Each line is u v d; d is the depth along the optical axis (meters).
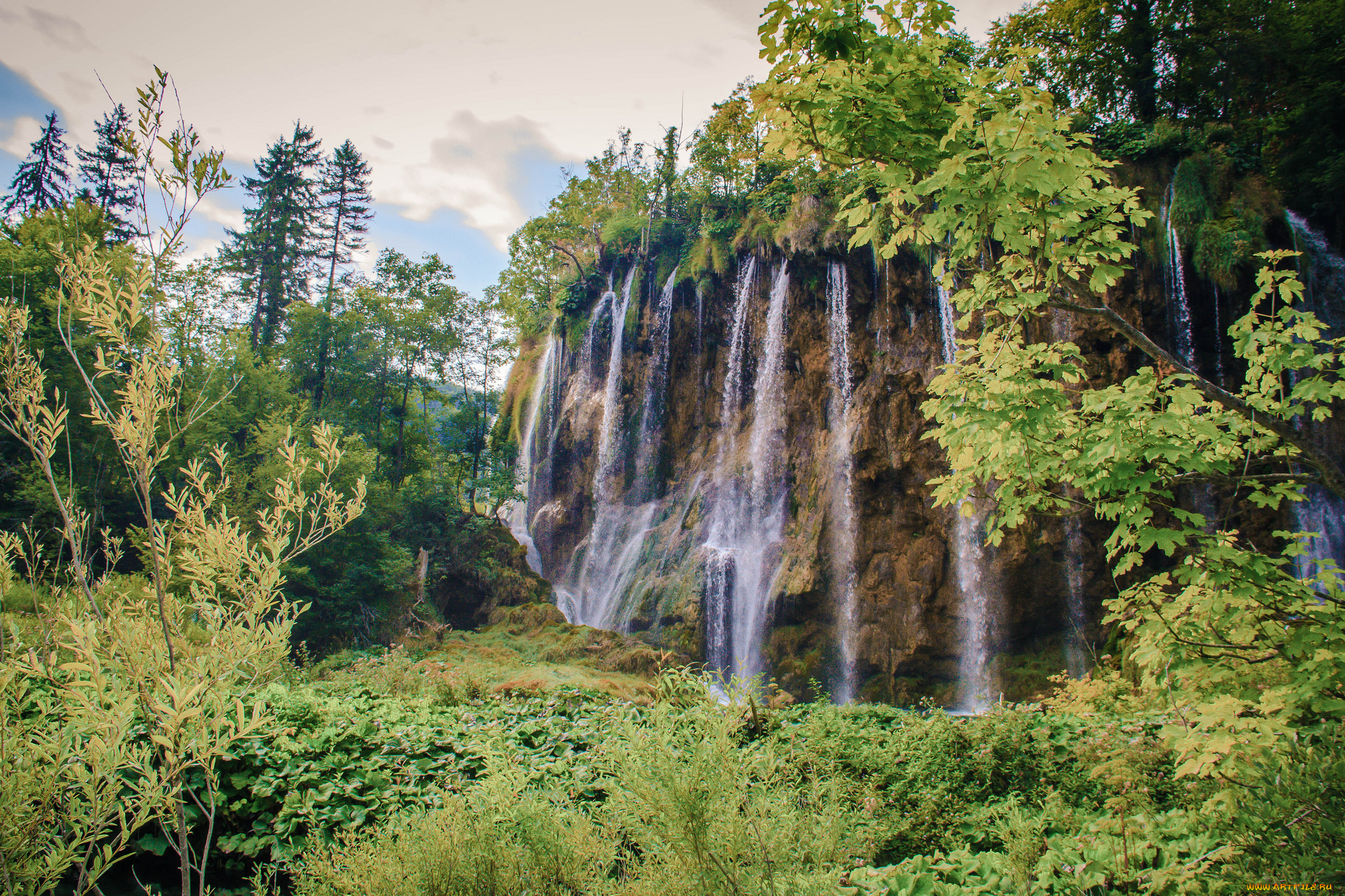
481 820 3.21
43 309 19.95
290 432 3.19
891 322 27.75
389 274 40.91
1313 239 22.75
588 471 37.25
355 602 26.88
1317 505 20.89
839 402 28.73
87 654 2.58
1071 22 26.31
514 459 41.25
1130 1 25.58
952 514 25.28
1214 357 22.44
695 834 2.44
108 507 21.62
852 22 4.32
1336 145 23.66
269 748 5.67
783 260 31.20
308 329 36.88
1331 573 4.10
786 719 7.15
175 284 35.66
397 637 26.38
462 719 8.22
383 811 5.42
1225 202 22.36
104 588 2.98
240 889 5.04
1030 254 4.71
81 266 2.90
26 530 3.28
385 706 8.06
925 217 4.52
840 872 2.70
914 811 5.65
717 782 2.53
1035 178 3.79
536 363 46.69
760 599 28.03
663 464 34.47
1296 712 3.36
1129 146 23.69
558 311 42.12
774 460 30.11
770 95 4.61
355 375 36.91
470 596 31.38
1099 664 11.52
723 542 30.64
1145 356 22.94
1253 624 3.88
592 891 2.95
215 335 30.61
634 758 2.66
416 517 32.69
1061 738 6.69
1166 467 4.21
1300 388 4.00
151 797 2.65
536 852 3.14
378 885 3.02
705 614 28.61
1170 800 4.94
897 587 25.55
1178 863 3.83
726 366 33.88
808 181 30.03
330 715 6.92
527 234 41.06
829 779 3.24
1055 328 23.52
